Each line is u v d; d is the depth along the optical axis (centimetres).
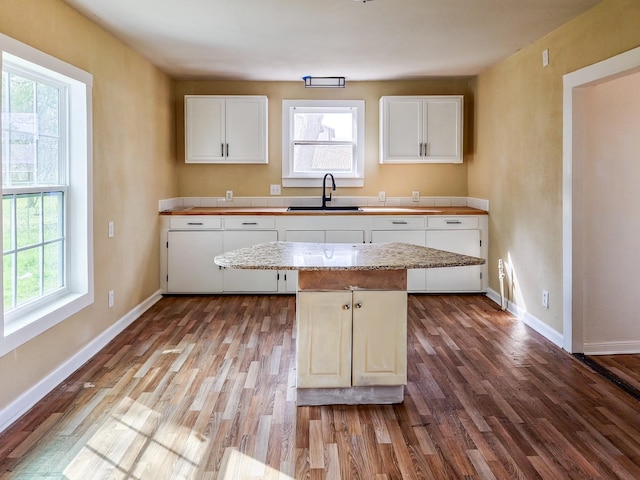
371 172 612
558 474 221
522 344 398
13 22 271
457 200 616
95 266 377
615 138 374
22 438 251
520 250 467
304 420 272
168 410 282
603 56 334
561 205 391
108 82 401
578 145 371
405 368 288
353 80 595
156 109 527
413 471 224
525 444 247
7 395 266
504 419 273
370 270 283
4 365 263
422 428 263
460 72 557
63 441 248
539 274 430
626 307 382
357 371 287
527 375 335
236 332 426
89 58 366
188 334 420
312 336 285
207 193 611
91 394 303
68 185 355
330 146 614
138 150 473
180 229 546
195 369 343
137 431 259
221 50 459
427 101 577
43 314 302
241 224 548
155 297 529
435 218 551
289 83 601
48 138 335
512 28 392
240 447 244
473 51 467
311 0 332
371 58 492
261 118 579
